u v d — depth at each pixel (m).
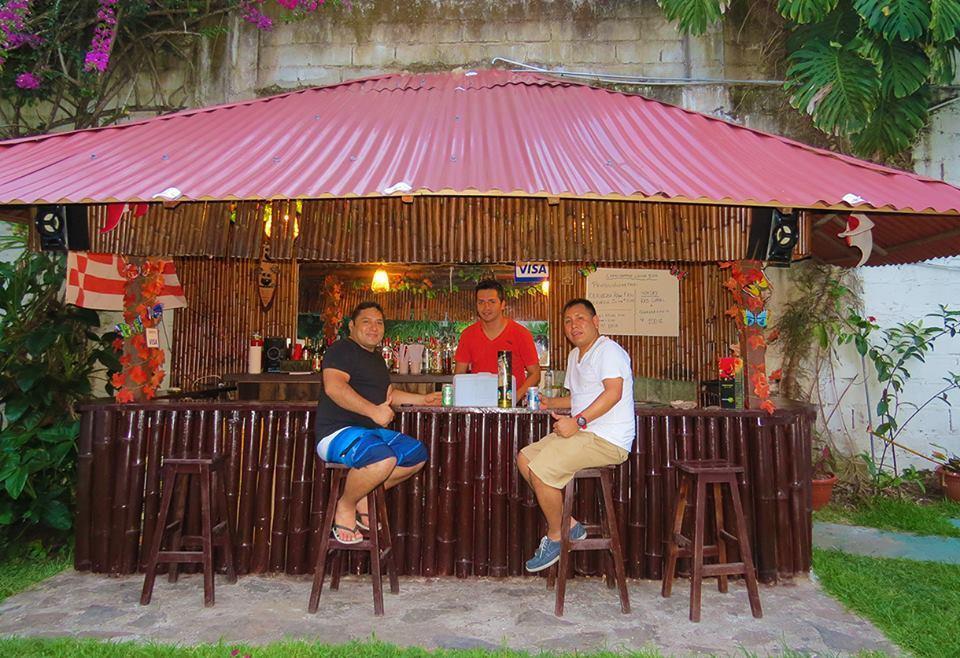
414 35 6.68
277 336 6.64
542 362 6.57
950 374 6.37
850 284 6.41
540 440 3.91
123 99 6.72
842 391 6.37
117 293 5.02
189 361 6.46
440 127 4.34
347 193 3.23
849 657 3.08
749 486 4.16
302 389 6.29
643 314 6.24
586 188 3.34
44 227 3.97
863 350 6.06
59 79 6.49
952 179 6.50
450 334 6.99
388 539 3.85
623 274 6.29
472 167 3.60
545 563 3.70
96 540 4.12
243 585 3.97
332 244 4.20
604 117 4.60
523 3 6.64
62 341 5.23
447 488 4.16
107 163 3.82
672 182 3.51
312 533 4.16
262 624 3.42
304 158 3.82
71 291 4.62
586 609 3.67
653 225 4.07
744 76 6.58
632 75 6.56
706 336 6.10
